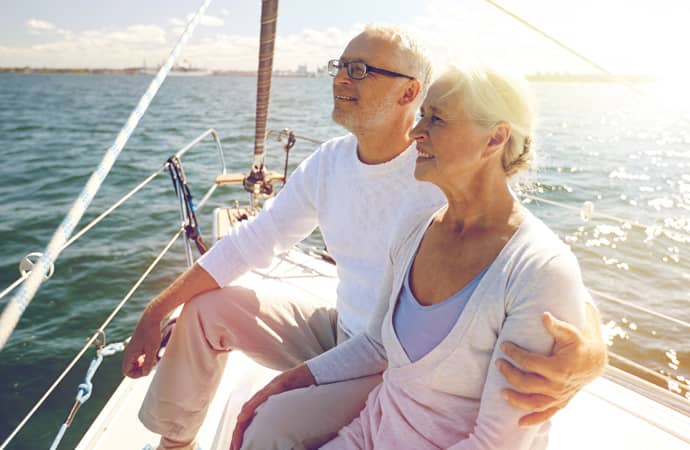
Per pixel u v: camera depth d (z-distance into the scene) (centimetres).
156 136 1989
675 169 1362
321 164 172
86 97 5097
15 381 512
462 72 108
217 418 174
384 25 157
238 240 169
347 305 167
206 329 152
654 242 745
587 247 727
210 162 1275
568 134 2095
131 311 636
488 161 111
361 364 140
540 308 100
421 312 115
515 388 101
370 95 152
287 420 129
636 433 156
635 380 179
